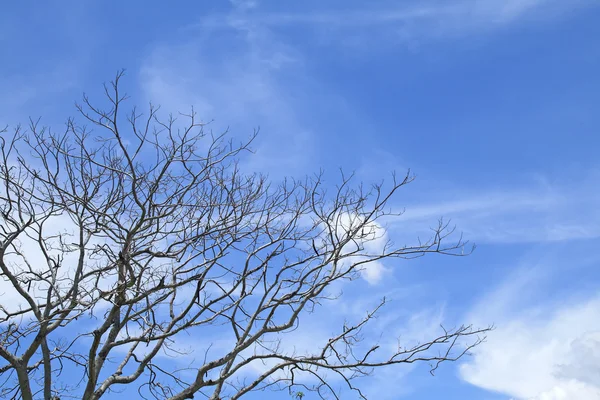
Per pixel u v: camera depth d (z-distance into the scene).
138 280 11.87
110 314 11.66
